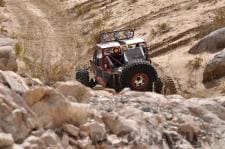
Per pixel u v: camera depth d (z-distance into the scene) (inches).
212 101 416.2
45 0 1985.7
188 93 784.9
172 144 314.3
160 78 722.8
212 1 1307.8
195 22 1188.5
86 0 1838.1
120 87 690.8
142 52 756.0
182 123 346.6
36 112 266.5
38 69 595.5
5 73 302.2
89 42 1342.3
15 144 223.3
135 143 288.7
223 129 359.3
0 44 534.9
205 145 328.8
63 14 1749.5
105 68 753.0
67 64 1145.4
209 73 801.6
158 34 1211.9
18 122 242.5
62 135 264.8
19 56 900.6
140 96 395.2
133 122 308.0
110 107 343.9
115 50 757.3
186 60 919.7
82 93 353.4
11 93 262.7
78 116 280.4
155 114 351.3
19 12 1782.7
